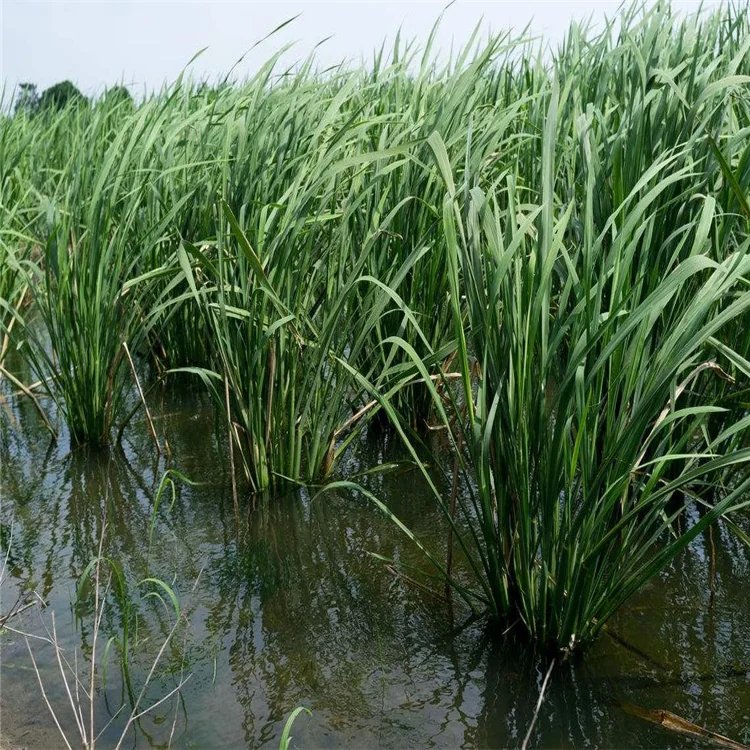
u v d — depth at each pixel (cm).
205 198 417
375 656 250
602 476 224
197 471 387
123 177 387
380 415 419
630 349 234
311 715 224
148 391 498
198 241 410
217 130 452
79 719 223
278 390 352
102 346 401
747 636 250
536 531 251
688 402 308
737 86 339
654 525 315
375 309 320
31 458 404
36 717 224
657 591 275
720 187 289
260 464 354
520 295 233
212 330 371
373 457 395
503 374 233
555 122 227
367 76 494
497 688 234
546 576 237
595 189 292
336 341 379
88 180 435
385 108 417
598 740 213
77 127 643
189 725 221
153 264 448
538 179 399
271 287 307
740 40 410
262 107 385
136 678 242
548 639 246
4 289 541
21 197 566
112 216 431
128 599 283
